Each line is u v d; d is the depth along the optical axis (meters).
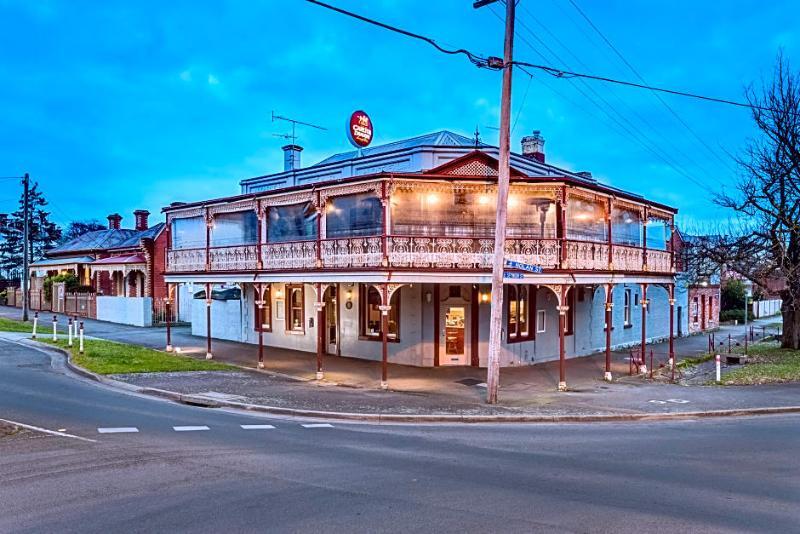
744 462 9.20
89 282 43.34
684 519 6.54
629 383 18.30
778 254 24.50
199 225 27.77
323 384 17.17
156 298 35.03
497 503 7.02
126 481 7.70
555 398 15.45
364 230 20.95
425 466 8.73
